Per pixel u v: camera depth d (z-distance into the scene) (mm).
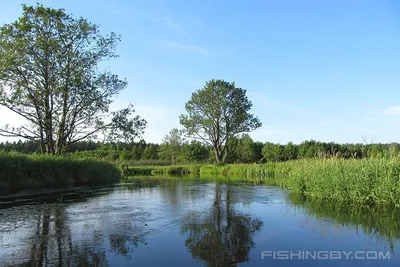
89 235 8320
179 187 21328
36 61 22984
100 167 25938
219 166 47656
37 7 23406
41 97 24062
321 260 6477
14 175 16328
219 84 54844
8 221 9961
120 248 7246
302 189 16984
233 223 9734
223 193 17375
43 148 24906
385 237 8008
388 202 11898
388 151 14359
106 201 14367
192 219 10336
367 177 12578
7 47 22250
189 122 55000
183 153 66875
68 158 22000
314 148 52812
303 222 9758
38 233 8516
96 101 25312
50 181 19266
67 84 24172
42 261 6395
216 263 6324
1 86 22766
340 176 13734
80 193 17516
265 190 18797
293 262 6363
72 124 25688
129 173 47875
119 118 26953
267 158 65125
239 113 54781
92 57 25484
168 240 7879
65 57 24016
